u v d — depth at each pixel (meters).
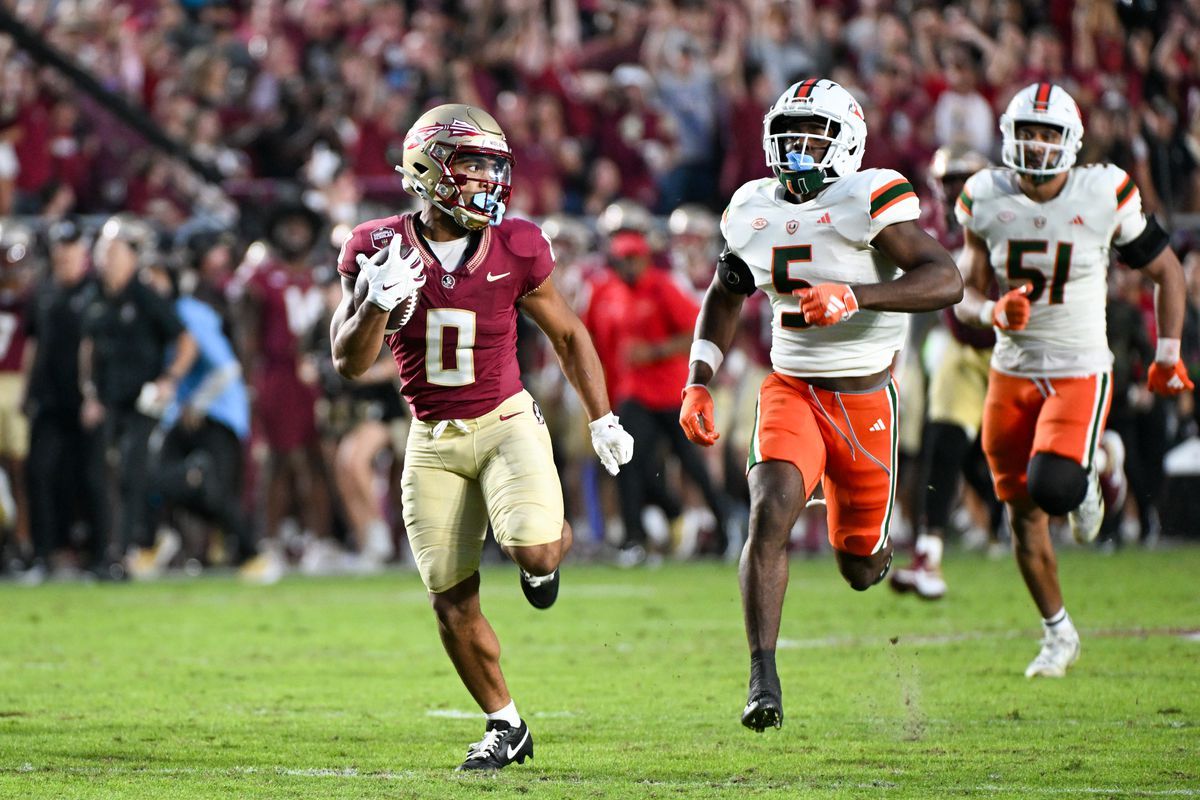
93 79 49.25
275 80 56.16
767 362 46.53
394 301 16.23
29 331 41.31
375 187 51.53
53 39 55.81
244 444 42.53
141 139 52.41
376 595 37.03
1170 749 17.81
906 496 45.50
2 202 49.81
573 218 51.09
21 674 24.72
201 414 40.53
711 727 19.83
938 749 18.12
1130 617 29.58
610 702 21.80
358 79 53.69
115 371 39.75
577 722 20.25
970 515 47.69
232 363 40.75
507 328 17.41
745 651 26.73
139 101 54.91
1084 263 22.59
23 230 42.94
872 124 55.88
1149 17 56.69
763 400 18.50
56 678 24.28
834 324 18.12
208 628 30.67
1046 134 22.27
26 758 17.94
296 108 52.97
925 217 31.25
